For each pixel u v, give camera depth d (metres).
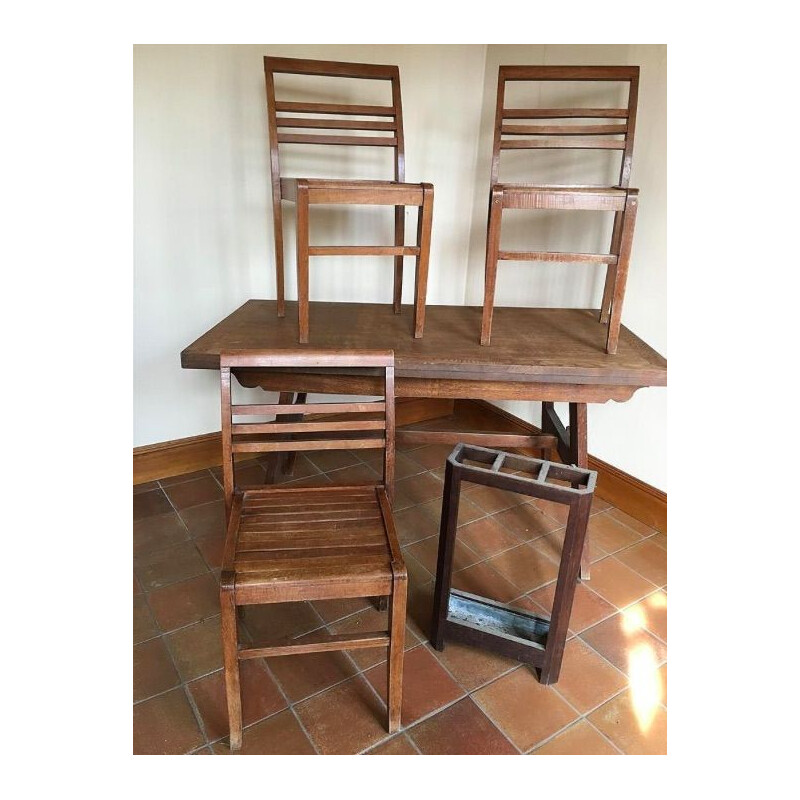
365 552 1.38
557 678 1.65
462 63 2.83
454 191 3.02
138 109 2.22
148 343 2.48
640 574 2.11
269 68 2.10
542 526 2.38
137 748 1.42
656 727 1.53
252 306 2.32
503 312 2.33
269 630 1.80
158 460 2.63
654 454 2.36
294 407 1.53
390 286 3.01
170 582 1.99
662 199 2.20
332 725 1.50
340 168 2.73
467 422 3.34
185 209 2.41
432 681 1.64
